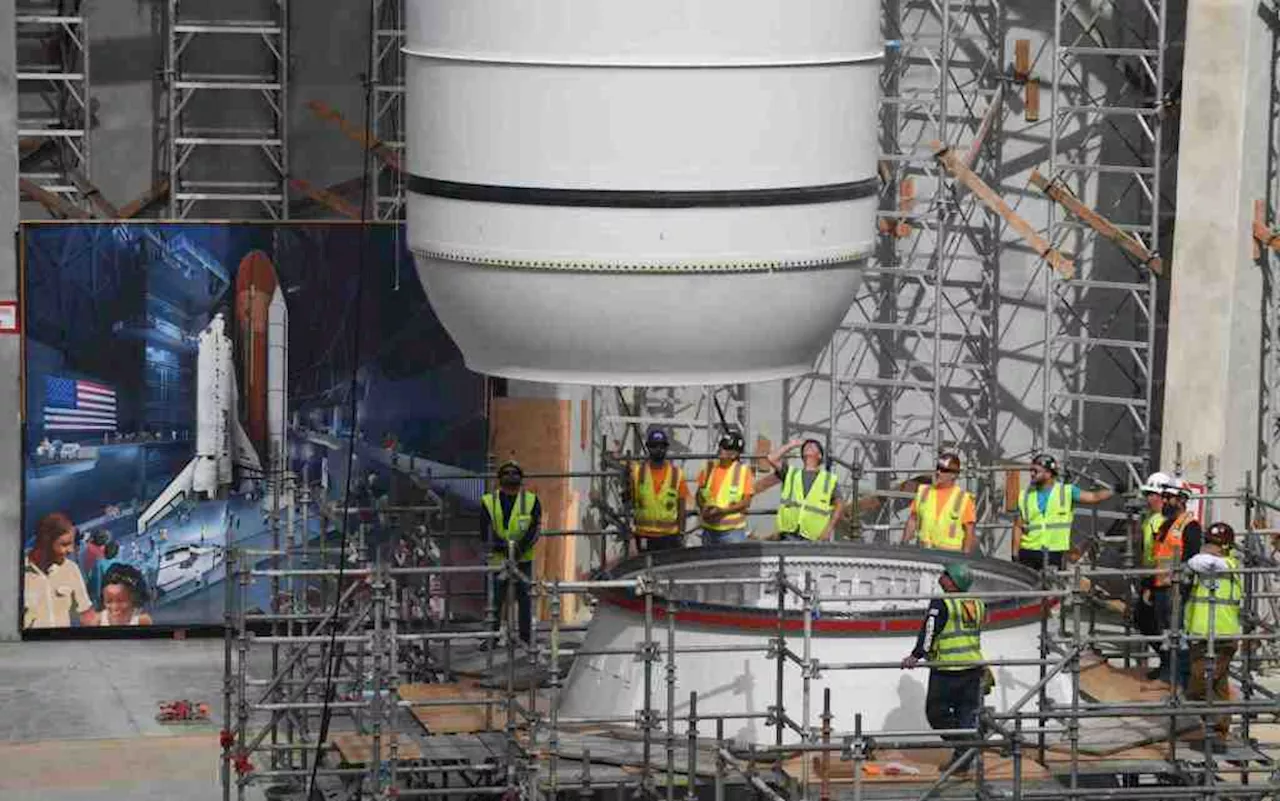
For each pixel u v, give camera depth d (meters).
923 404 86.50
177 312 79.31
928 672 63.78
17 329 78.94
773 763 61.44
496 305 62.09
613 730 64.06
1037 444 86.25
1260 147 80.06
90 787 67.88
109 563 79.88
